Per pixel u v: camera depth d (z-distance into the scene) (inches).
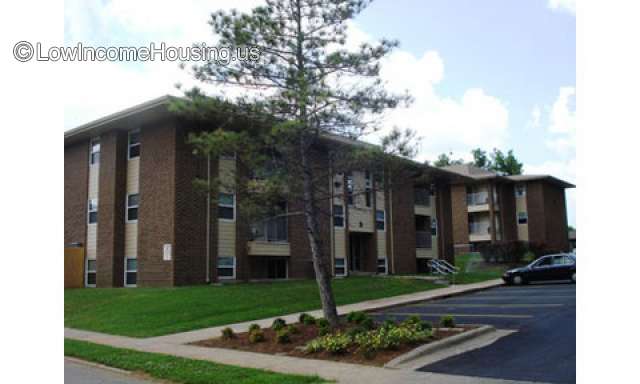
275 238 956.6
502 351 410.3
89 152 985.5
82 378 368.8
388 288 879.7
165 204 845.8
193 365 386.9
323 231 1037.8
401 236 1251.2
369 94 506.6
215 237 877.2
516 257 1514.5
